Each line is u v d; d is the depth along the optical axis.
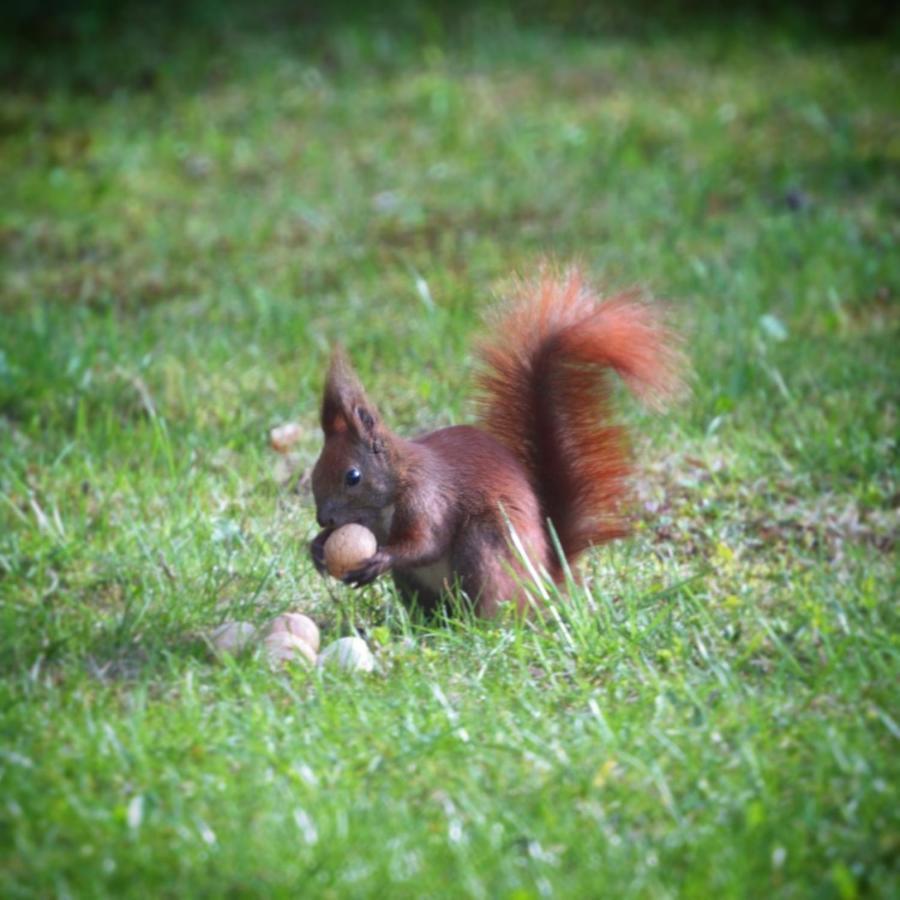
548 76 22.67
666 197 17.48
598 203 17.45
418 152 19.69
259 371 13.10
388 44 24.00
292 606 9.08
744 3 25.88
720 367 12.94
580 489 9.12
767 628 8.08
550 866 6.01
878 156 18.45
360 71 23.27
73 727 7.16
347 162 19.52
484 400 9.42
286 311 14.31
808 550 10.12
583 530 9.09
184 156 19.95
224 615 8.73
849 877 5.91
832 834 6.25
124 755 6.86
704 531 10.35
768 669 8.05
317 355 13.45
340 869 5.96
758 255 15.43
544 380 9.13
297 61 23.70
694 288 14.62
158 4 26.09
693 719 7.26
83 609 8.94
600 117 20.59
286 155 19.91
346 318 14.26
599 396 9.23
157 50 24.41
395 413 12.23
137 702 7.40
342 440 8.54
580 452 9.18
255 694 7.58
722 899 5.81
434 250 16.27
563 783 6.67
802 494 10.94
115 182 19.05
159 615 8.71
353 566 8.34
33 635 8.47
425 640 8.55
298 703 7.48
